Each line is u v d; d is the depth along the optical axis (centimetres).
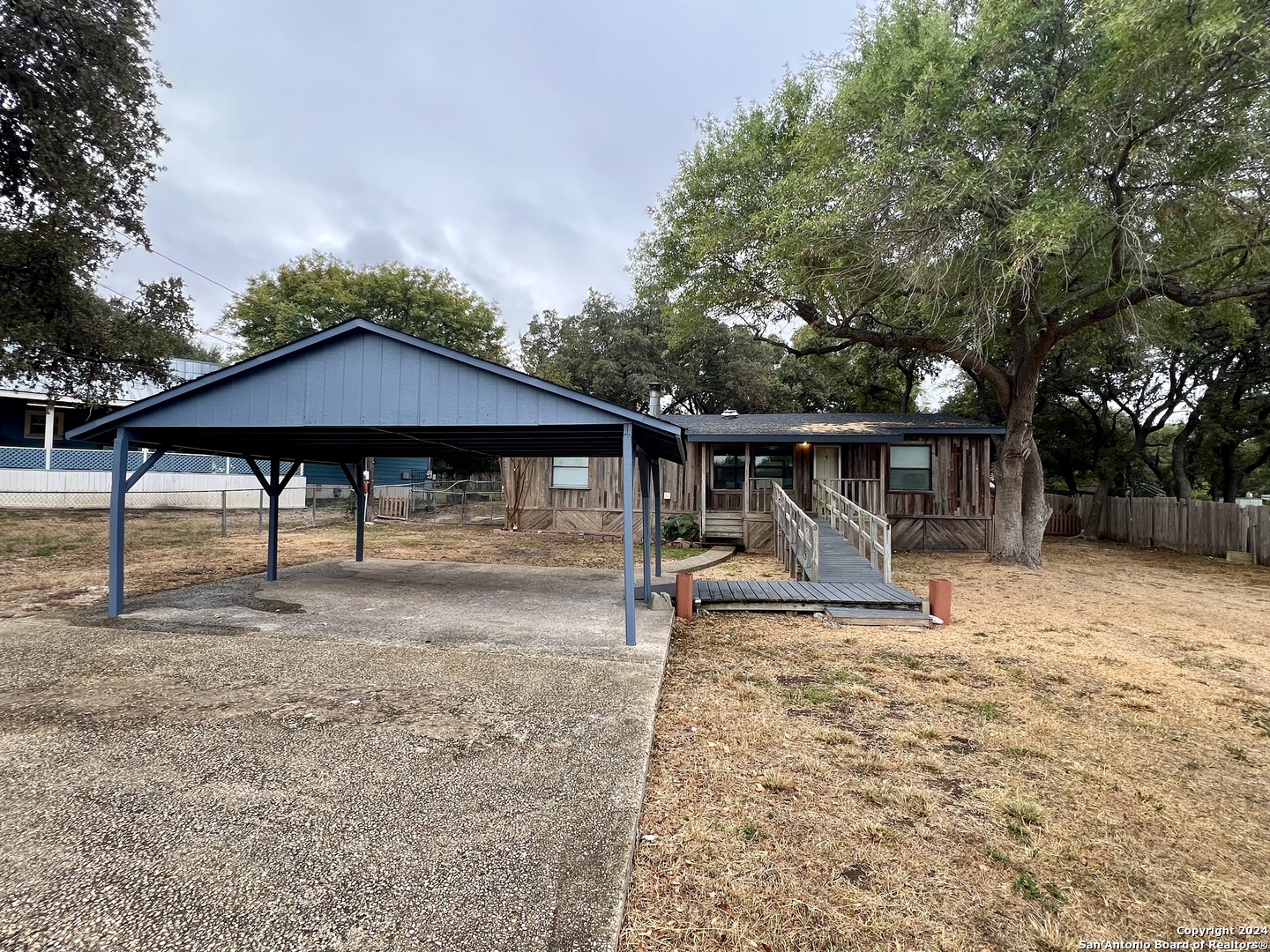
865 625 670
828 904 214
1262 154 745
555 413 559
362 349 589
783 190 999
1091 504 1812
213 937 180
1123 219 818
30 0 786
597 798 269
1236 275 1090
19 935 178
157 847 224
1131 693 463
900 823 270
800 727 380
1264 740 377
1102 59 787
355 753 310
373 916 190
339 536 1402
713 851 244
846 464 1419
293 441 796
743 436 1348
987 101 823
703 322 1334
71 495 1655
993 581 1005
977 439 1391
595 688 418
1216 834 270
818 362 2342
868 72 893
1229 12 625
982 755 347
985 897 221
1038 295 1024
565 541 1400
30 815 244
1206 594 898
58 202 944
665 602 705
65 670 434
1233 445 1647
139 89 982
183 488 1823
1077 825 274
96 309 1077
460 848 228
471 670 452
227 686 407
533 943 181
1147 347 1262
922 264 864
